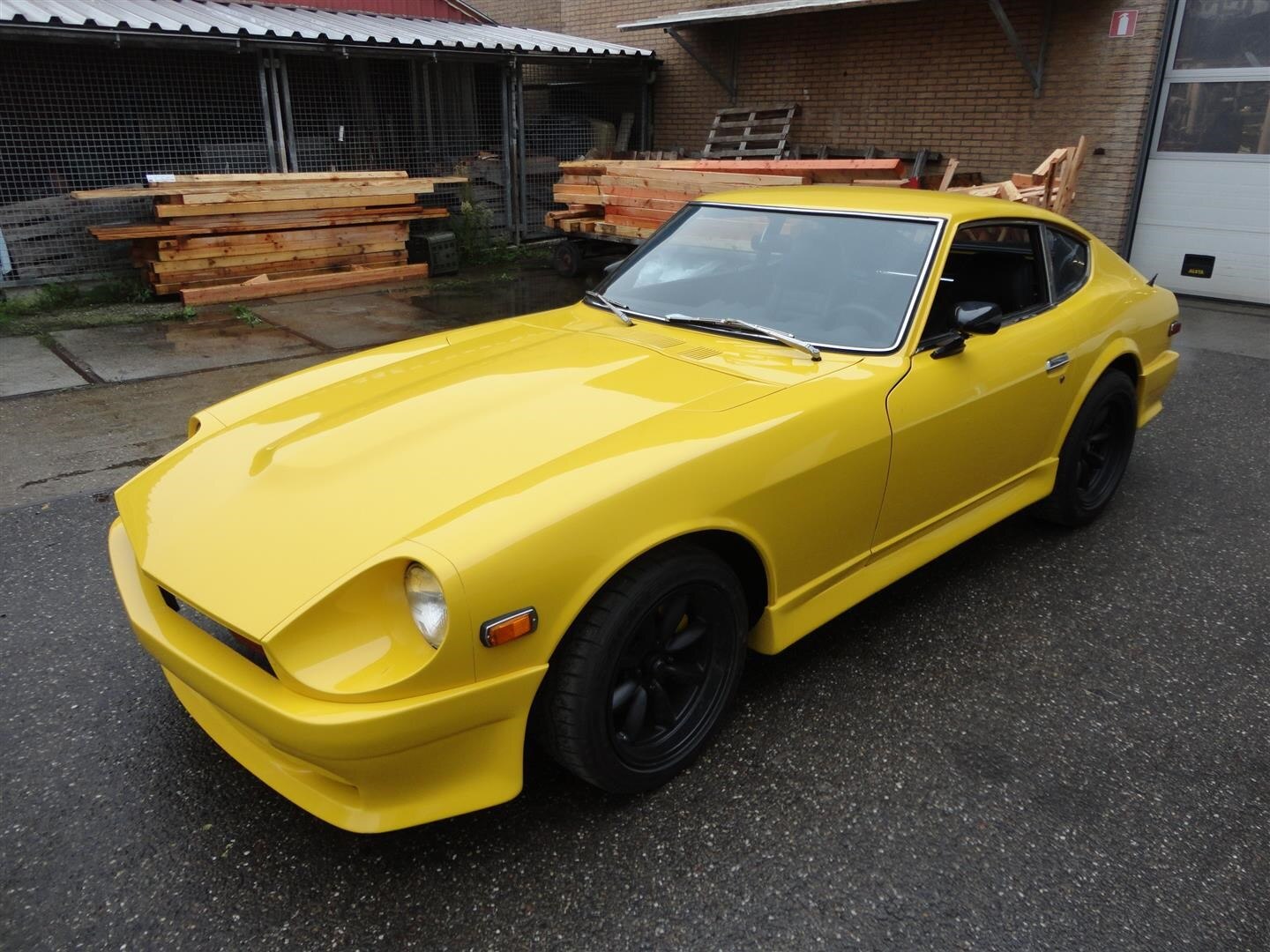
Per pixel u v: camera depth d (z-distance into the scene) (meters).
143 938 2.09
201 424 3.04
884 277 3.19
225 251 9.62
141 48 9.31
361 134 12.42
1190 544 4.13
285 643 1.98
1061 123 10.30
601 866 2.30
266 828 2.42
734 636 2.63
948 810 2.50
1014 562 3.96
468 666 2.01
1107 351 3.90
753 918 2.15
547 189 13.53
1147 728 2.86
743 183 9.82
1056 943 2.09
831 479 2.72
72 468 4.93
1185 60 9.38
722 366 2.94
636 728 2.42
